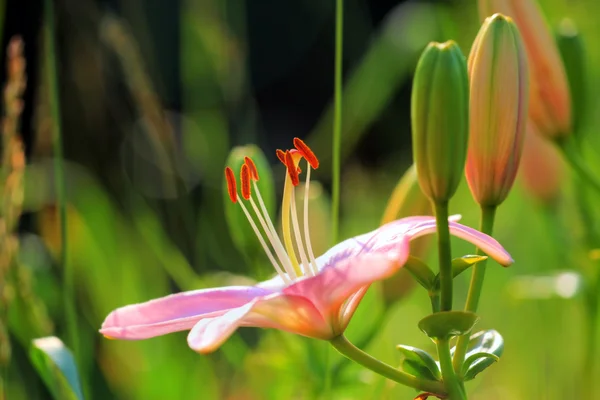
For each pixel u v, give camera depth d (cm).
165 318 122
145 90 176
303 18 441
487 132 122
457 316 118
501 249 119
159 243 169
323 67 441
